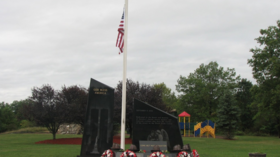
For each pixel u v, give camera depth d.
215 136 35.75
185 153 11.06
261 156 11.20
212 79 54.91
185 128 38.00
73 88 24.92
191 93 53.94
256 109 49.09
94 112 13.38
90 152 13.01
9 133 40.31
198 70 55.56
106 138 13.20
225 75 54.06
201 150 17.58
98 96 13.54
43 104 23.55
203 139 29.33
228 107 31.44
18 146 19.56
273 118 40.53
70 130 39.56
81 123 25.78
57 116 23.64
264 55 31.97
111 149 12.04
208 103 52.84
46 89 23.81
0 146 19.55
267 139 30.88
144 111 13.19
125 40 13.06
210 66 55.22
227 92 32.41
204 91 51.69
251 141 27.28
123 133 12.40
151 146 12.59
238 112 31.25
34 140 26.08
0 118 49.56
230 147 19.89
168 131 12.98
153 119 13.12
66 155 13.91
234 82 54.25
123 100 12.62
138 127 13.06
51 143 22.45
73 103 23.92
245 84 57.44
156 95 26.61
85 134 13.16
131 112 24.28
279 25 32.53
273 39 31.97
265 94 32.28
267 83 32.28
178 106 56.16
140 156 11.60
